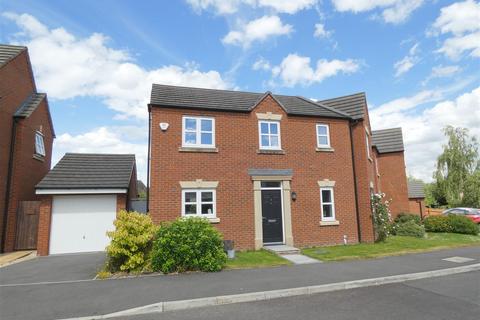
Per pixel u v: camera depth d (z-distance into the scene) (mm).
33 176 16234
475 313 5793
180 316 5973
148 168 13258
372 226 15117
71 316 5918
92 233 13508
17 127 14734
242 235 13156
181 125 13273
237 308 6383
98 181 13836
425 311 5941
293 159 14500
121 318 5918
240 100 15070
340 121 15742
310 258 11305
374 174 19266
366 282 8023
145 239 9477
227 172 13453
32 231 14039
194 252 9430
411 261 10617
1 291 7516
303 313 5977
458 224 18828
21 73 15578
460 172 35031
